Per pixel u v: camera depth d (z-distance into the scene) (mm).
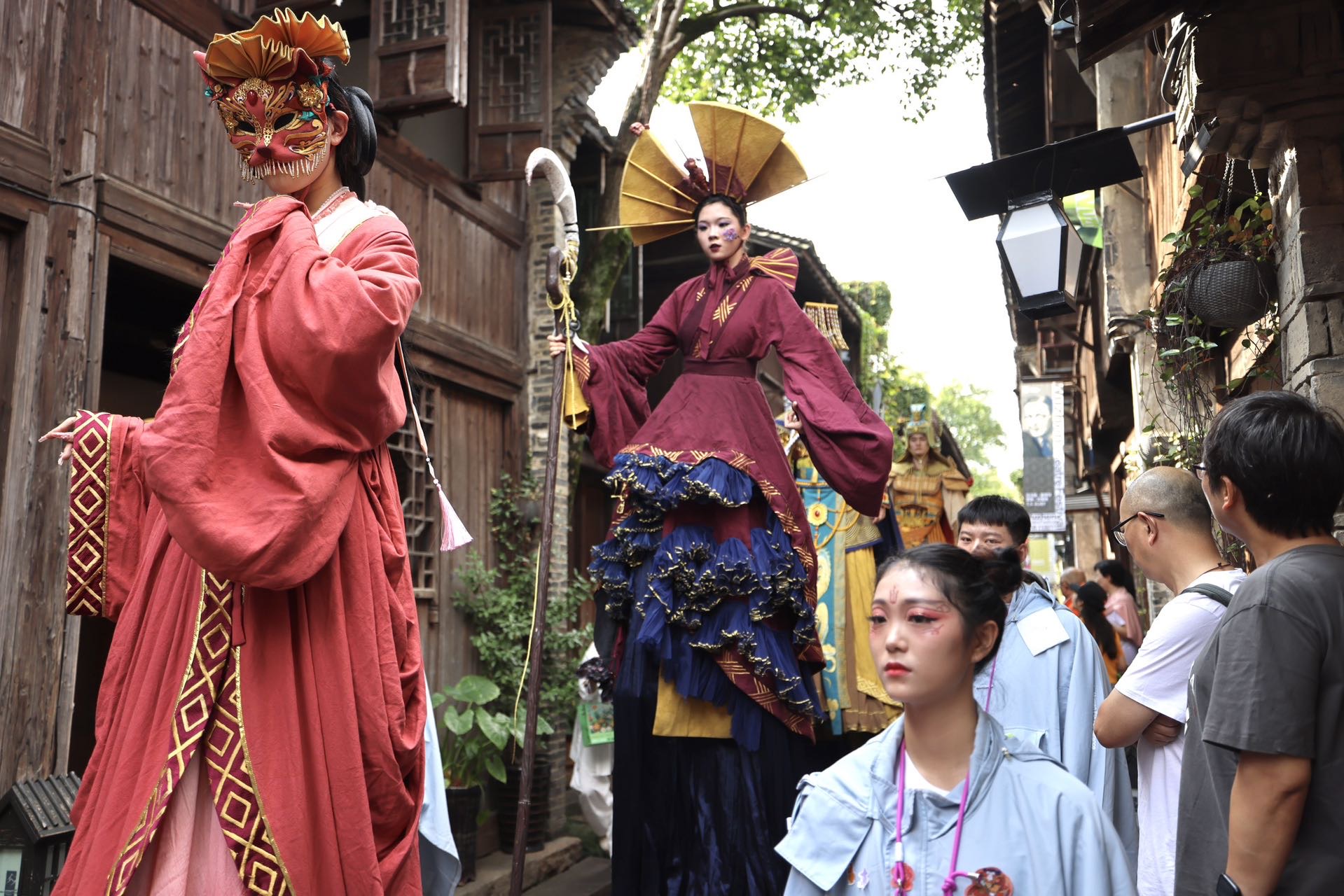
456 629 7586
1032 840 1817
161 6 5102
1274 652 1911
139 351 6988
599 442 3816
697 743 3424
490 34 8008
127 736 2203
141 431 2498
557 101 8703
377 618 2340
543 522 3561
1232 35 3742
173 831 2141
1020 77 11156
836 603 4395
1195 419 5680
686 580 3338
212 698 2166
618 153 9320
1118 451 13320
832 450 3508
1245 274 4645
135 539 2471
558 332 3811
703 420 3572
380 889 2191
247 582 2098
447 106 6375
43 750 4156
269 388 2160
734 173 3812
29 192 4316
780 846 1957
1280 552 2082
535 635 3436
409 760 2350
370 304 2184
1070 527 20984
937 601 1882
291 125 2500
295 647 2258
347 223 2541
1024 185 4559
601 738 7887
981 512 3549
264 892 2096
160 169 5051
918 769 1930
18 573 4141
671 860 3398
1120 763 3094
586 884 7363
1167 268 5207
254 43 2430
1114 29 3801
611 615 3570
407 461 7070
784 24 11523
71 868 2156
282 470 2129
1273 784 1865
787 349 3666
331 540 2211
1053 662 3164
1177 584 2891
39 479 4246
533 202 8789
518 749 6805
